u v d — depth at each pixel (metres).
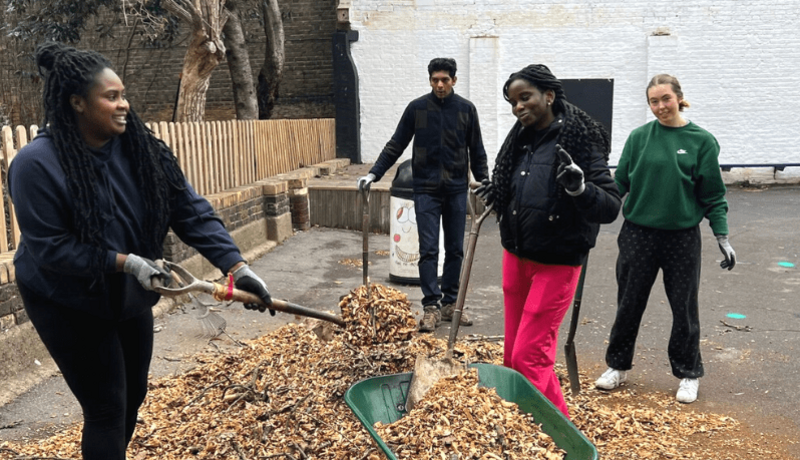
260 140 10.33
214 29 11.20
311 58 17.23
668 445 3.96
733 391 4.80
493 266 8.59
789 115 14.61
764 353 5.50
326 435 3.80
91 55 2.61
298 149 12.62
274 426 3.93
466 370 3.61
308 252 9.21
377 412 3.48
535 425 3.23
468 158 6.22
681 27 14.57
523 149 3.62
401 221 7.66
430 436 3.17
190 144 7.98
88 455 2.91
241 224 8.67
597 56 14.86
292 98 17.42
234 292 2.86
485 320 6.42
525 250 3.59
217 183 8.66
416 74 15.27
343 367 4.49
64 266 2.58
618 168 4.73
